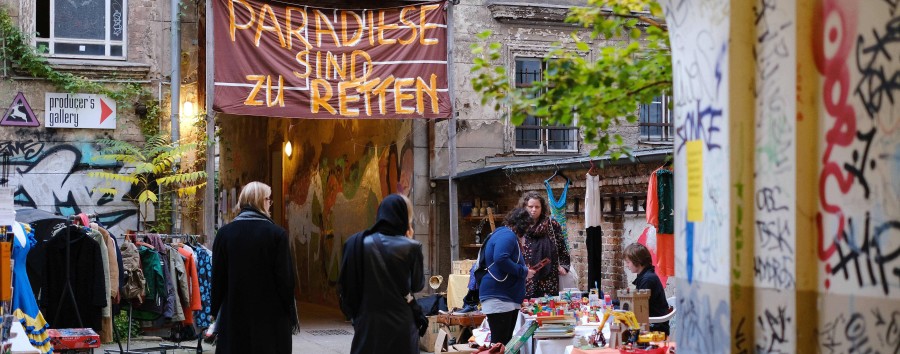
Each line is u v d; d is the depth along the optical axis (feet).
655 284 32.27
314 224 75.66
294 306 31.55
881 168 13.65
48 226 43.50
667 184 36.40
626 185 48.08
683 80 18.92
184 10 56.85
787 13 15.61
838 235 14.66
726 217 16.84
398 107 54.13
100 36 55.72
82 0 55.47
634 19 24.67
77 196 54.80
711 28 17.49
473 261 53.42
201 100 60.13
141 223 55.47
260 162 85.81
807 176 15.29
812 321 15.28
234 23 51.60
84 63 54.85
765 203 16.26
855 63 14.19
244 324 30.63
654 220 36.42
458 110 60.44
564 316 32.35
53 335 32.48
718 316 17.17
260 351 30.50
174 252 44.37
